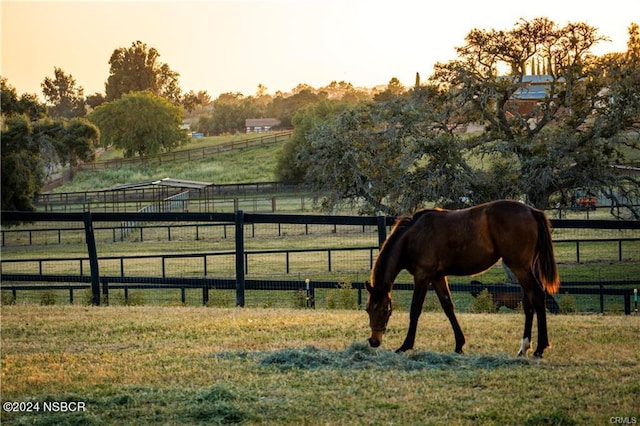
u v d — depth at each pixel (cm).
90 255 1872
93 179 9656
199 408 855
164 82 19988
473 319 1423
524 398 873
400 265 1094
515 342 1163
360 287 1889
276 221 1814
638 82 3334
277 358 1058
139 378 995
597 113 3462
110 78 18462
